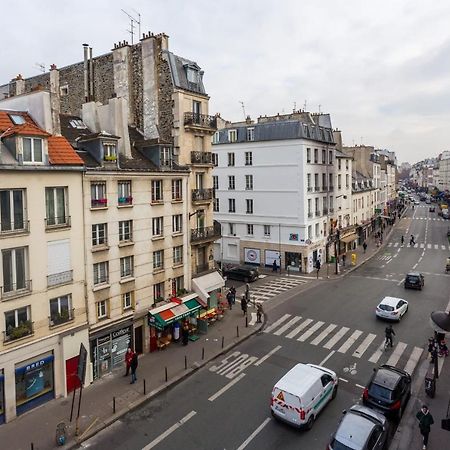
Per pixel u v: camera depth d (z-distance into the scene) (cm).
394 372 1659
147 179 2261
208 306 2788
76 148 2083
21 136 1627
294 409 1465
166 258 2436
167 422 1584
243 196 4559
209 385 1881
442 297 3169
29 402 1683
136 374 1992
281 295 3366
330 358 2123
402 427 1509
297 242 4219
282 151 4228
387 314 2619
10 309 1602
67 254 1825
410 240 6041
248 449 1395
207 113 2856
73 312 1848
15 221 1627
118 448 1432
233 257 4706
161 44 2630
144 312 2241
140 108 2734
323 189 4625
